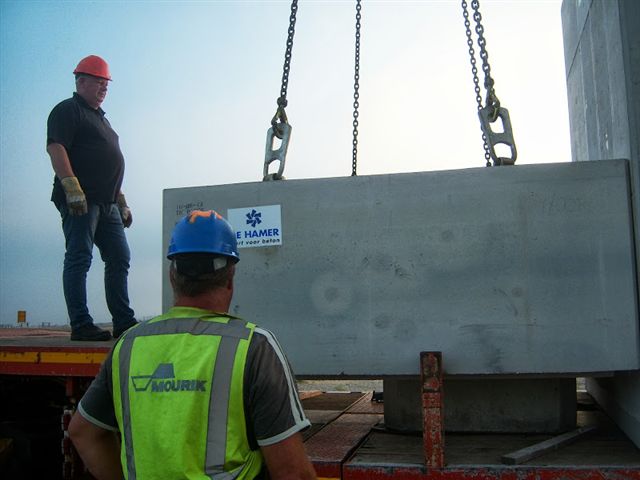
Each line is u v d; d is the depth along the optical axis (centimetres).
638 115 218
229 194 246
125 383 146
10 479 329
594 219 221
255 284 239
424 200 230
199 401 138
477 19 253
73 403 316
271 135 263
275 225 240
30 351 322
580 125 330
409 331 227
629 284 218
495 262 224
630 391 236
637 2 222
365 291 231
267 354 143
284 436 139
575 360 218
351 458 225
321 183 238
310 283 236
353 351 230
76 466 312
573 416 261
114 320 409
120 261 407
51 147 360
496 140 239
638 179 216
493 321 222
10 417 352
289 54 271
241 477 136
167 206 252
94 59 386
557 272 221
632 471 198
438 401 212
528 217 223
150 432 138
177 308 153
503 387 256
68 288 367
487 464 209
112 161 388
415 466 211
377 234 232
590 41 290
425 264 228
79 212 355
